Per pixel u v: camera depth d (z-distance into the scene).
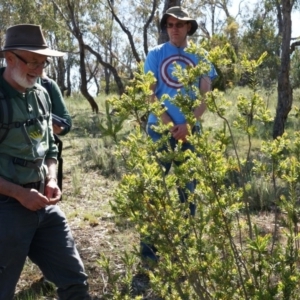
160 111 2.56
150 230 2.50
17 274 2.98
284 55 10.84
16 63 2.87
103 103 19.75
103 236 5.30
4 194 2.88
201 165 2.51
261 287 2.34
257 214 5.76
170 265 2.54
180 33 4.30
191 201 2.63
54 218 3.12
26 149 2.93
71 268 3.13
